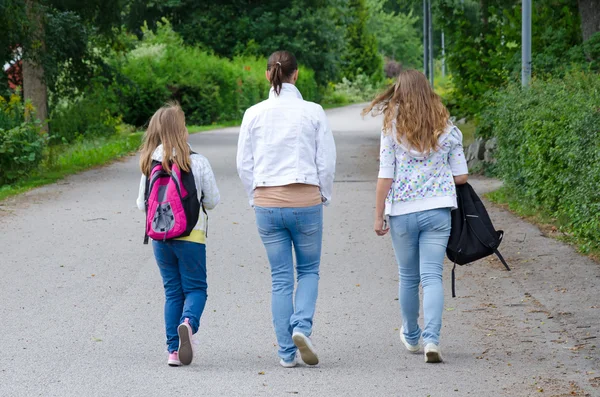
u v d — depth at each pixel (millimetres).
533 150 20312
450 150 10477
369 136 60062
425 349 10367
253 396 9297
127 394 9398
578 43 34969
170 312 10656
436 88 89438
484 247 10422
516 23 35562
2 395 9375
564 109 19125
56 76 46219
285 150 10383
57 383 9797
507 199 24516
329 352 11102
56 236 20094
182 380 9906
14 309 13445
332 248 18578
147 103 74000
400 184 10430
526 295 13727
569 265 15672
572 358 10422
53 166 35469
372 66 153125
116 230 20906
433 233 10461
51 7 47312
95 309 13453
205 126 74438
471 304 13359
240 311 13352
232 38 106562
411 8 54719
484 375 9883
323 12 113688
